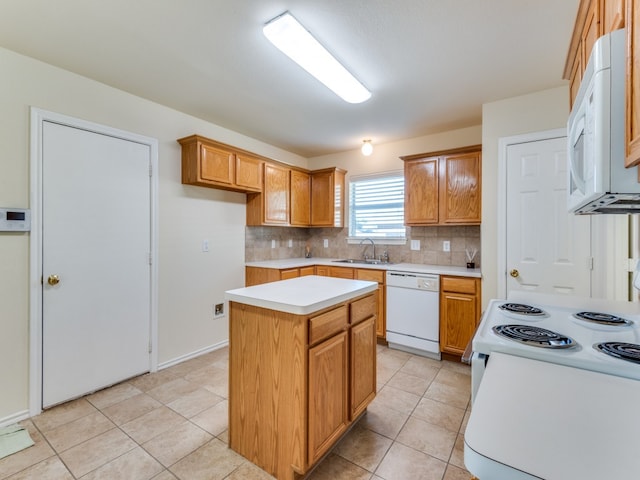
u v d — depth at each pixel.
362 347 1.91
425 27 1.76
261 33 1.81
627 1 0.81
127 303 2.56
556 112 2.51
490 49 1.97
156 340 2.75
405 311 3.18
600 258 2.37
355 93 2.44
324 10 1.62
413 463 1.65
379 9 1.61
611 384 0.80
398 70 2.21
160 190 2.79
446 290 2.96
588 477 0.47
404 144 3.83
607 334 1.15
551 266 2.54
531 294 1.84
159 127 2.77
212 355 3.13
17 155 1.99
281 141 3.88
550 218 2.54
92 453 1.70
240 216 3.63
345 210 4.36
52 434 1.86
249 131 3.50
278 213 3.80
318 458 1.54
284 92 2.54
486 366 0.95
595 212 1.35
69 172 2.22
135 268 2.61
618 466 0.49
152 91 2.52
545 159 2.55
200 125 3.13
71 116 2.22
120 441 1.80
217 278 3.33
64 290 2.21
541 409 0.68
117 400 2.25
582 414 0.65
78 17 1.66
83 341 2.30
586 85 0.98
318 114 3.01
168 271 2.85
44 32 1.78
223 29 1.77
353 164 4.29
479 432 0.59
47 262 2.12
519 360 0.97
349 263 3.79
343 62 2.10
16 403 1.99
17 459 1.65
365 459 1.67
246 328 1.66
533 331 1.16
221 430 1.91
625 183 0.84
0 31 1.77
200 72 2.23
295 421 1.47
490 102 2.74
